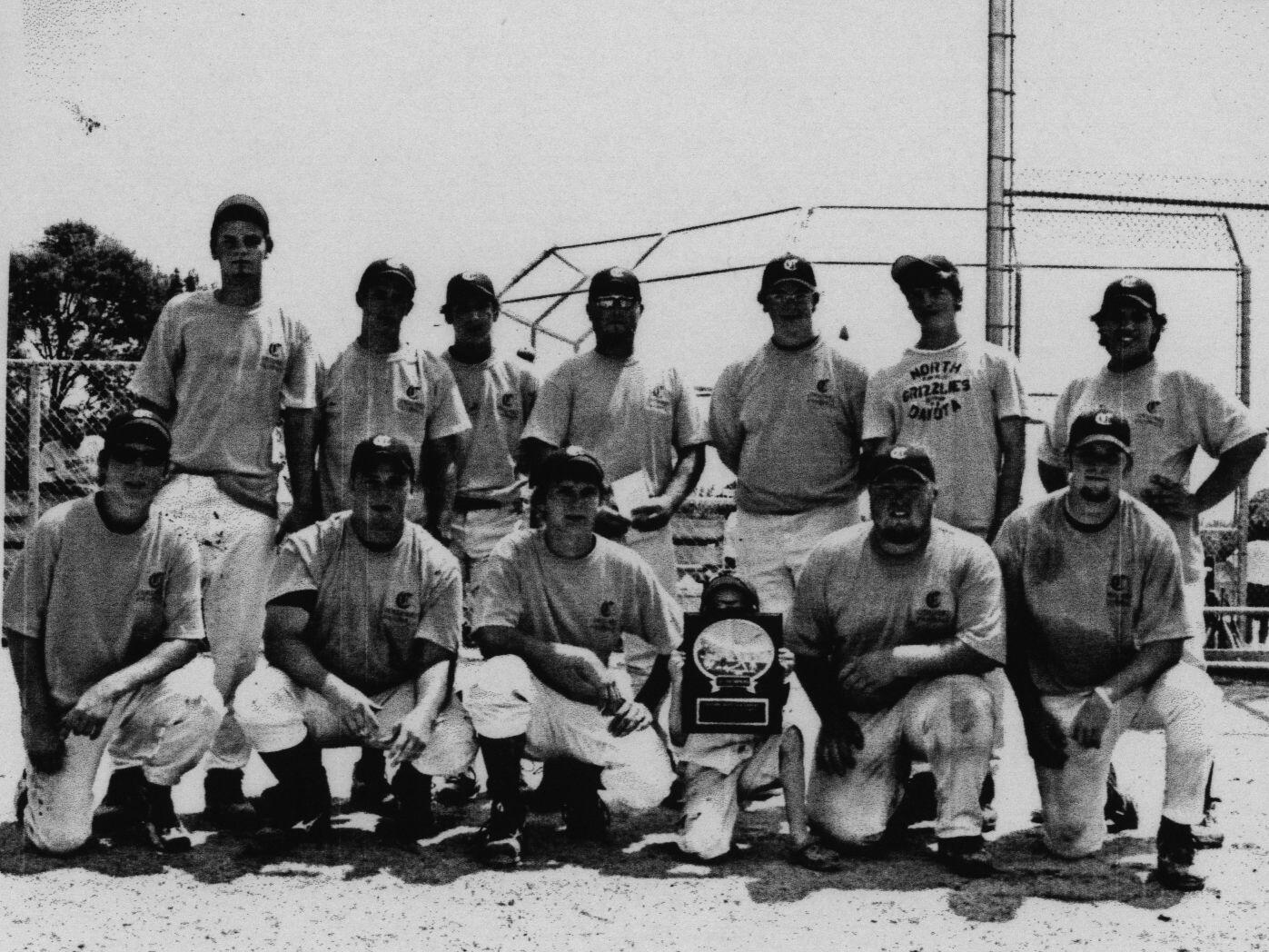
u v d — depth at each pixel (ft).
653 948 9.42
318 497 14.79
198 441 13.69
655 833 12.95
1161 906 10.47
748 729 11.69
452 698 12.41
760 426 15.34
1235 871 11.50
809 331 15.21
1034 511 12.19
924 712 11.55
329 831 12.39
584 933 9.77
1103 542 11.84
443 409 15.25
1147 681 11.73
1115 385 14.57
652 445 15.34
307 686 11.84
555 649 12.10
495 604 12.25
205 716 11.87
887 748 11.95
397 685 12.66
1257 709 20.66
